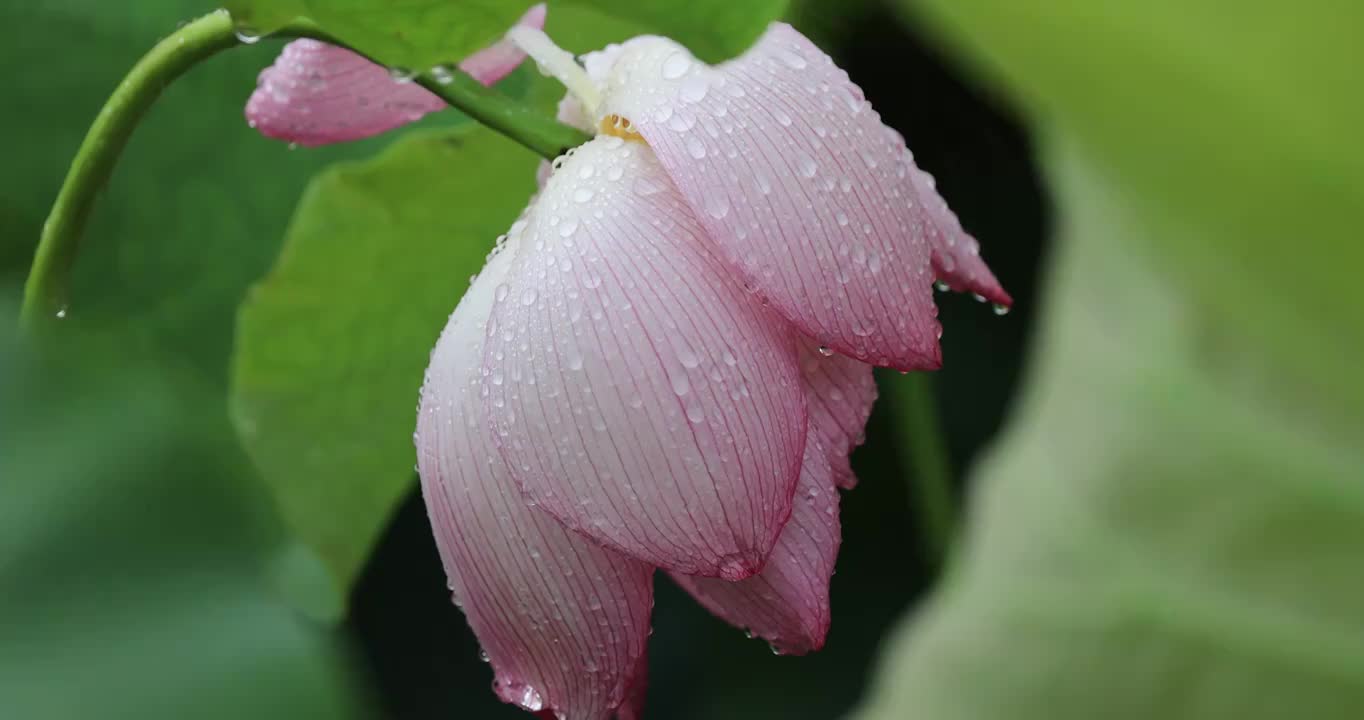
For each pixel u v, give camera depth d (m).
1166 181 0.80
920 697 1.23
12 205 1.05
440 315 0.96
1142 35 0.74
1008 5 0.74
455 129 0.91
